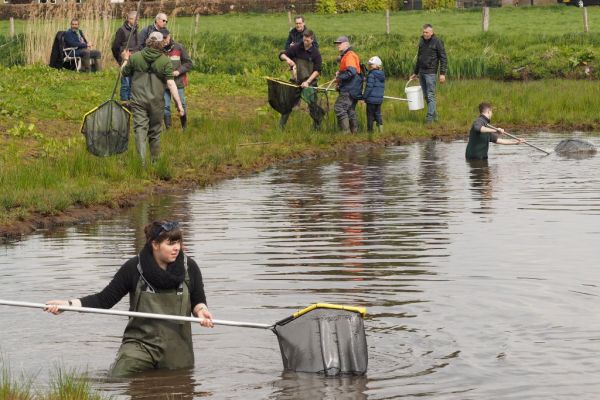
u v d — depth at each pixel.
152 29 38.28
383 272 18.52
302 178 31.70
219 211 25.70
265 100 49.12
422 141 41.62
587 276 17.98
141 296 13.83
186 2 109.12
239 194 28.56
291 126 41.56
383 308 16.17
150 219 24.80
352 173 32.62
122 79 41.41
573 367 13.24
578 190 28.11
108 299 13.85
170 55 38.62
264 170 33.78
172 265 13.86
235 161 34.09
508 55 69.44
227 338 15.10
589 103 49.59
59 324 15.70
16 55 66.56
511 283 17.56
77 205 26.05
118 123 30.53
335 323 13.73
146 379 13.25
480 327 15.09
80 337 15.05
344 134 40.84
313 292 17.20
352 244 21.11
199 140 37.25
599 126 45.00
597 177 30.64
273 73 69.19
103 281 18.27
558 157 35.78
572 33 75.75
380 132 41.75
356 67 41.09
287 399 12.40
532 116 46.97
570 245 20.69
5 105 39.03
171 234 13.71
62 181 28.36
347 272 18.56
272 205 26.47
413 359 13.77
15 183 27.34
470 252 20.12
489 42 74.69
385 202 26.66
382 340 14.59
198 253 20.45
